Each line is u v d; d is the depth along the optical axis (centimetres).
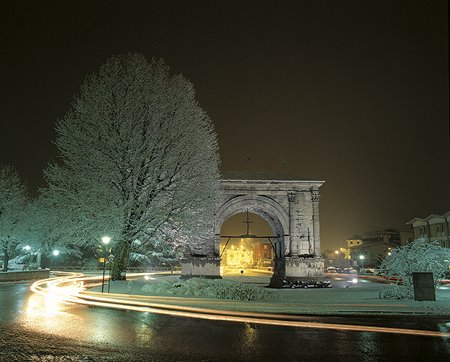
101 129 3034
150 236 3097
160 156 3100
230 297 2305
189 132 3219
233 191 4231
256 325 1472
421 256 2364
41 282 3762
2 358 975
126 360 976
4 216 5506
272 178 4341
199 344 1159
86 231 3053
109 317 1603
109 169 2962
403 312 1753
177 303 2030
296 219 4256
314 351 1097
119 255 3192
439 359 1033
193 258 3994
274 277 4422
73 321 1486
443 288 2975
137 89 3147
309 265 4134
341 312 1761
